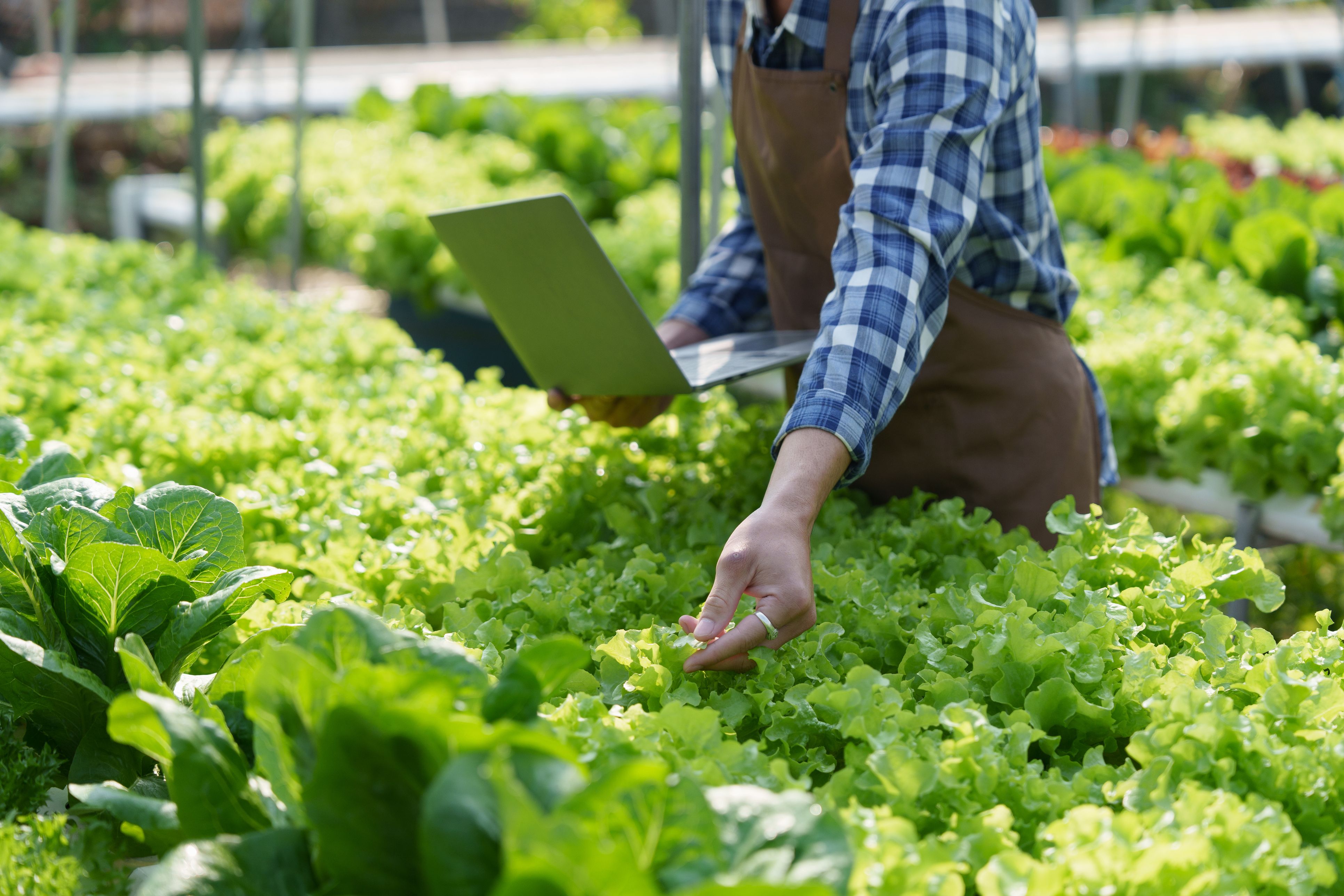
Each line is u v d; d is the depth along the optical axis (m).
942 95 1.47
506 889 0.59
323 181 5.29
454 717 0.73
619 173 5.77
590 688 1.20
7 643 1.00
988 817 0.94
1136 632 1.28
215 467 1.99
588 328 1.72
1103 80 12.47
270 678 0.81
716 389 2.45
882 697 1.13
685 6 2.34
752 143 1.84
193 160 3.98
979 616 1.26
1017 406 1.80
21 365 2.48
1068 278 1.86
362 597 1.45
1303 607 3.24
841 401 1.33
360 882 0.77
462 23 16.33
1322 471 2.33
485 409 2.29
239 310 3.23
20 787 1.07
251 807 0.88
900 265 1.41
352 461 2.00
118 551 1.10
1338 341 3.32
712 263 2.19
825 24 1.68
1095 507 1.50
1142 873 0.83
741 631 1.17
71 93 6.82
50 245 4.12
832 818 0.76
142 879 0.98
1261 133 7.34
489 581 1.45
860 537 1.66
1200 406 2.49
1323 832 0.99
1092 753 1.10
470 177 5.33
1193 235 4.00
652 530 1.79
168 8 12.23
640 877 0.61
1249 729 1.02
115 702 0.86
